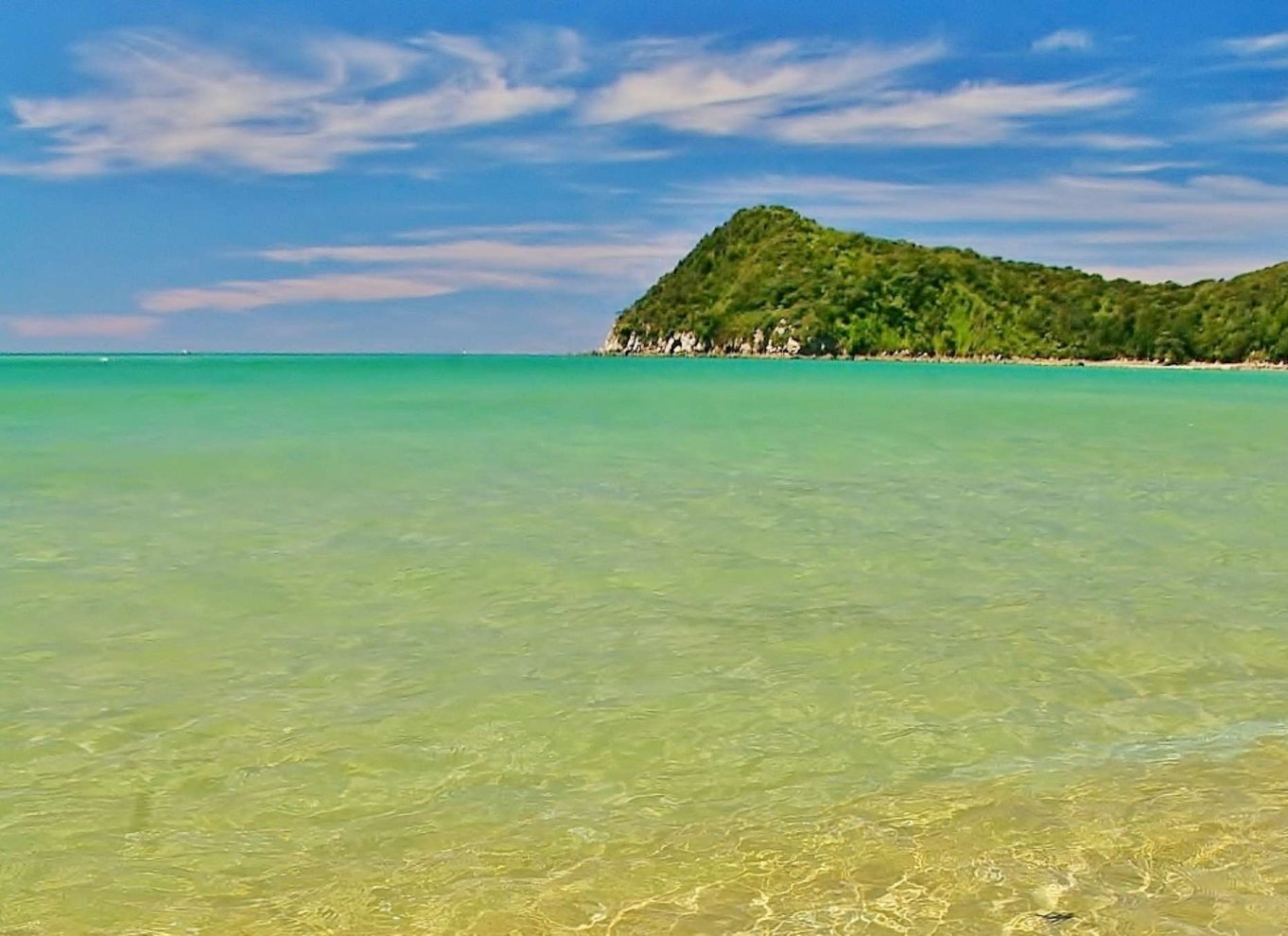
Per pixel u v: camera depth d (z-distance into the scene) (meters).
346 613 9.52
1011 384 76.12
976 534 13.31
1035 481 18.34
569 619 9.35
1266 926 4.66
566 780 6.22
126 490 16.39
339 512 14.48
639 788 6.14
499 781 6.21
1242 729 6.97
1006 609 9.79
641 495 16.20
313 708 7.27
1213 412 41.03
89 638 8.74
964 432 29.41
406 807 5.89
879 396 52.88
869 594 10.29
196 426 28.02
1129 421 35.44
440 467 19.59
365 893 5.05
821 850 5.41
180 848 5.45
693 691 7.62
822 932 4.67
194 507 14.87
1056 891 4.98
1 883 5.10
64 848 5.43
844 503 15.68
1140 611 9.75
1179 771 6.30
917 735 6.88
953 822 5.69
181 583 10.50
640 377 81.44
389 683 7.76
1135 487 17.73
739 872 5.21
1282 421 35.62
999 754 6.57
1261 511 15.32
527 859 5.35
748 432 28.58
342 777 6.24
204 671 7.98
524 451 22.67
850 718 7.15
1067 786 6.12
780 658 8.34
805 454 22.70
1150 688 7.74
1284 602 10.09
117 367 98.88
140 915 4.86
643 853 5.41
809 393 55.06
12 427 27.14
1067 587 10.62
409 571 11.07
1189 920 4.71
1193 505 15.81
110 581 10.55
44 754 6.49
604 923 4.77
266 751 6.59
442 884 5.12
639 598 10.06
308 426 28.58
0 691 7.54
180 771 6.29
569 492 16.55
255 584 10.48
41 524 13.50
